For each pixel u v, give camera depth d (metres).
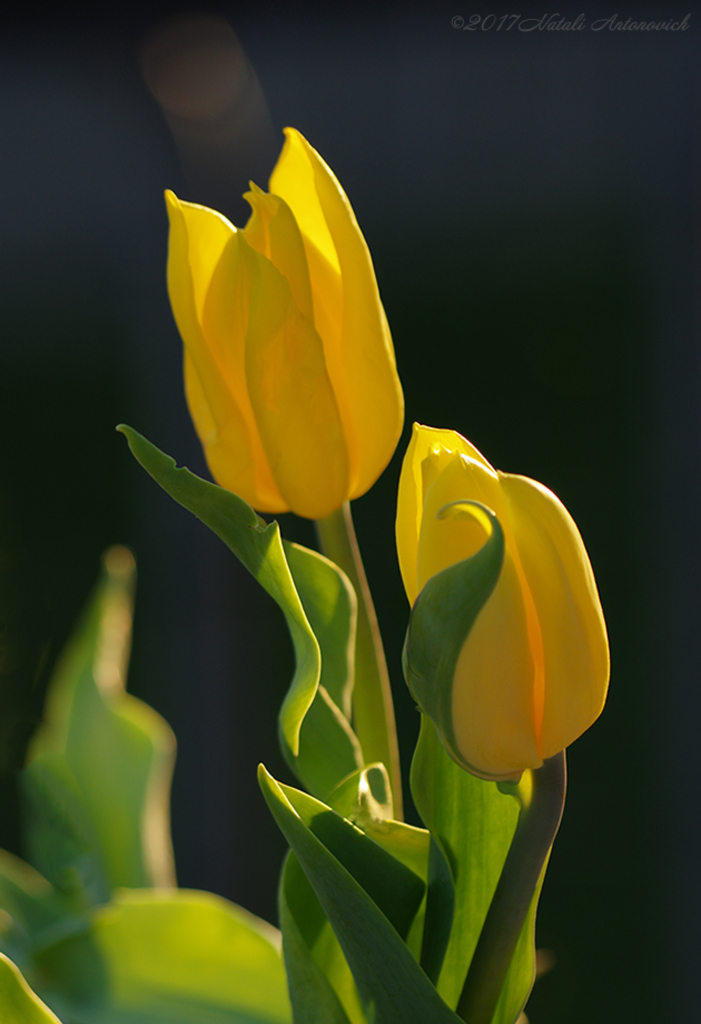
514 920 1.24
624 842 4.80
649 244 5.00
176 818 4.36
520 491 1.22
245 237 1.27
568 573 1.22
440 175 5.43
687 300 4.76
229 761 4.41
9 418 5.81
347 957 1.24
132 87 4.22
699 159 4.74
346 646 1.29
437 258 5.59
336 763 1.29
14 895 1.40
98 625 1.54
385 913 1.26
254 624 4.46
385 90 5.20
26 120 5.25
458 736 1.23
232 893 4.32
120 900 1.35
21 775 1.46
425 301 5.65
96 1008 1.34
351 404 1.28
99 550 5.46
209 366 1.28
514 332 5.62
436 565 1.23
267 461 1.28
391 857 1.26
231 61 3.47
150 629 4.54
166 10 3.56
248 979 1.35
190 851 4.33
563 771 1.23
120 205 4.56
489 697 1.22
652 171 4.87
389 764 1.29
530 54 5.06
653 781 4.95
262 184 3.51
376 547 5.31
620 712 5.07
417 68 5.14
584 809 4.91
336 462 1.28
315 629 1.29
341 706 1.29
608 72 4.96
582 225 5.34
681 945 4.56
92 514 5.63
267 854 4.39
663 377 4.94
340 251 1.27
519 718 1.23
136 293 4.50
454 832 1.26
